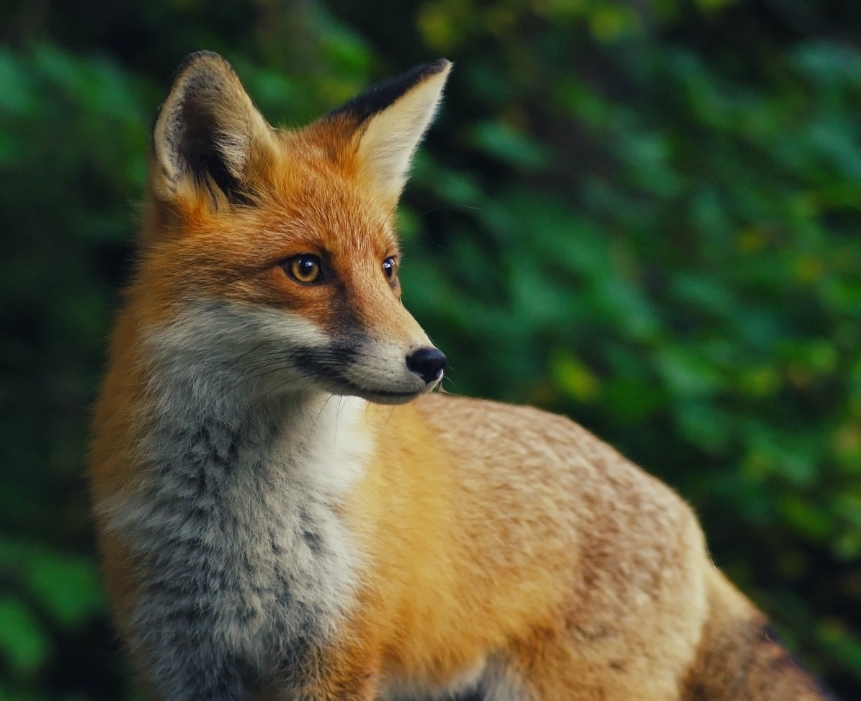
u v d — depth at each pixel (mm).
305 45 12594
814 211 14148
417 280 12383
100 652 12641
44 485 12719
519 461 7695
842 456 12398
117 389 6707
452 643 7352
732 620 8203
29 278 12492
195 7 14297
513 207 13312
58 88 11180
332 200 6750
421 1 16109
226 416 6566
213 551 6664
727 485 12328
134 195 11477
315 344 6387
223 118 6613
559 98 13852
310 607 6648
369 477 6781
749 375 12078
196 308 6434
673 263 13766
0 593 10742
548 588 7586
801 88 15891
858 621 14500
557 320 12250
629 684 7734
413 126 7402
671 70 14891
